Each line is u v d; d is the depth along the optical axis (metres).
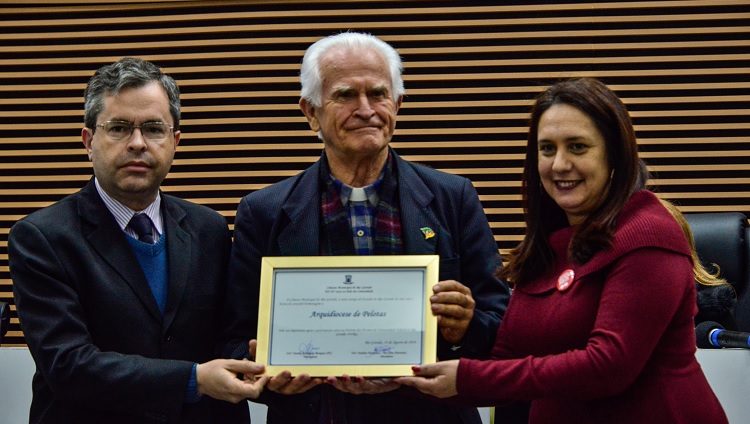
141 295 2.31
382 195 2.38
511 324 2.10
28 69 5.48
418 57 5.34
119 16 5.52
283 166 5.43
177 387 2.13
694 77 5.22
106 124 2.32
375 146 2.26
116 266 2.31
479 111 5.37
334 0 5.38
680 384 1.86
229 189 5.40
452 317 2.11
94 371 2.15
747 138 5.16
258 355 2.09
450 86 5.36
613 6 5.27
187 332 2.35
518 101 5.29
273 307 2.12
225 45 5.39
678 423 1.83
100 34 5.44
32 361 2.73
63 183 5.46
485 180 5.36
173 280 2.36
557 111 1.98
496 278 2.38
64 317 2.21
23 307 2.25
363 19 5.38
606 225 1.91
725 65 5.21
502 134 5.33
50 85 5.44
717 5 5.21
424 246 2.31
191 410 2.34
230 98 5.42
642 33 5.21
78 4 5.50
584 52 5.29
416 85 5.36
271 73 5.42
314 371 2.06
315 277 2.14
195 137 5.41
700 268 2.61
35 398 2.34
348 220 2.35
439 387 1.96
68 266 2.28
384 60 2.29
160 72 2.43
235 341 2.36
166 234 2.43
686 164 5.19
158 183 2.39
